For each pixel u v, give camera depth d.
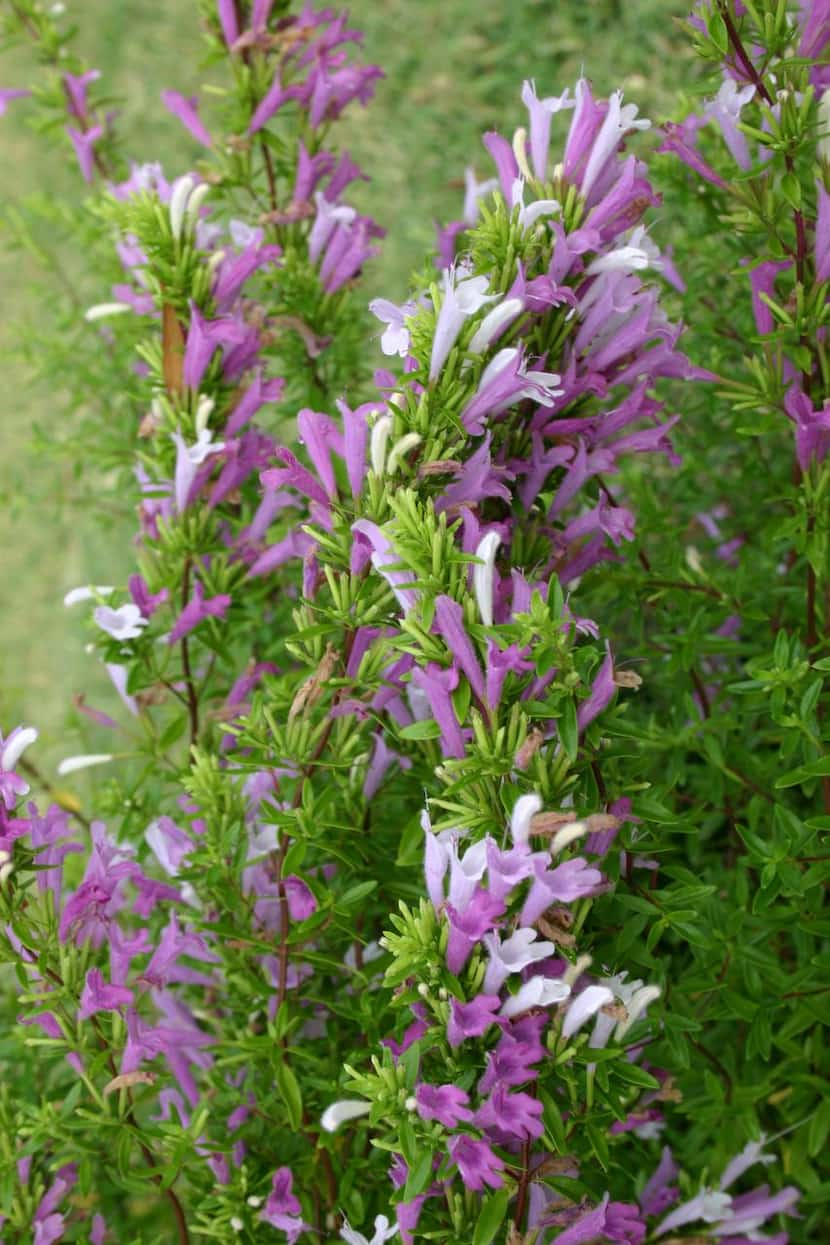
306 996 0.78
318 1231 0.80
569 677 0.66
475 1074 0.67
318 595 0.73
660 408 0.76
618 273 0.71
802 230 0.76
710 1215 0.77
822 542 0.80
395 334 0.68
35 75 2.44
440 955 0.65
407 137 2.01
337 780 0.78
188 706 0.86
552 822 0.63
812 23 0.74
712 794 0.87
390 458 0.67
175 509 0.86
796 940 0.82
